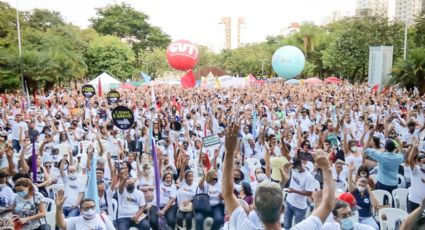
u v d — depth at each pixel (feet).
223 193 9.46
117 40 198.70
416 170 26.96
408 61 87.51
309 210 28.12
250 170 34.96
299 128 46.14
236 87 125.08
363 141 40.37
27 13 202.69
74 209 27.66
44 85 128.16
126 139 43.80
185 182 29.04
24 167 32.09
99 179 28.25
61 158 34.58
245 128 43.01
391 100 71.72
